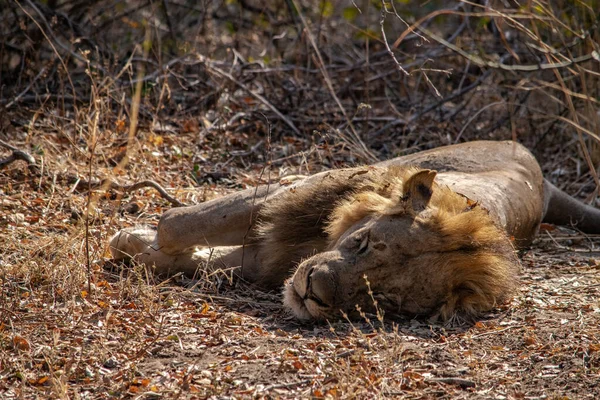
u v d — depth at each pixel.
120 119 13.97
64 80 15.93
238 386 6.44
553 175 15.80
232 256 9.53
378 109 17.84
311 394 6.27
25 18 17.16
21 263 8.64
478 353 7.29
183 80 16.98
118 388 6.32
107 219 10.68
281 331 7.58
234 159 14.30
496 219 9.20
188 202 11.80
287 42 20.84
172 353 7.03
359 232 7.83
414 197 7.87
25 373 6.52
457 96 17.06
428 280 7.77
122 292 8.23
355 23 23.12
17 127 14.20
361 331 7.62
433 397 6.38
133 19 19.45
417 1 23.16
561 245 12.04
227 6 22.19
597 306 8.69
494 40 19.19
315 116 16.36
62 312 7.72
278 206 9.17
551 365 7.05
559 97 16.77
